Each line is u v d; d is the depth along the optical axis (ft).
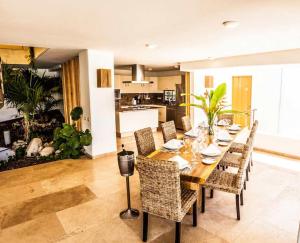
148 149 10.37
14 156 16.87
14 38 11.13
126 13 7.53
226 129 14.10
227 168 14.08
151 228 8.18
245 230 8.00
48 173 13.41
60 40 11.67
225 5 6.85
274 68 20.16
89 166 14.55
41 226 8.34
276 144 17.30
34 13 7.47
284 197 10.37
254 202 9.93
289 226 8.21
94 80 15.31
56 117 24.73
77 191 11.07
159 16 7.88
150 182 6.64
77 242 7.47
